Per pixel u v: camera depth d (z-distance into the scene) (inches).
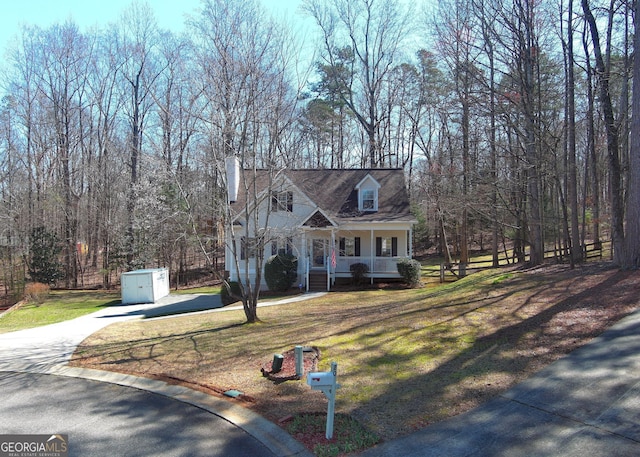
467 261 1248.2
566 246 788.0
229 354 375.9
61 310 790.5
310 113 1165.7
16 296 1119.6
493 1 936.3
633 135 492.4
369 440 210.2
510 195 862.5
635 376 241.4
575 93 855.1
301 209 901.8
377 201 956.6
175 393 297.7
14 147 1243.8
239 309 666.8
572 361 274.1
